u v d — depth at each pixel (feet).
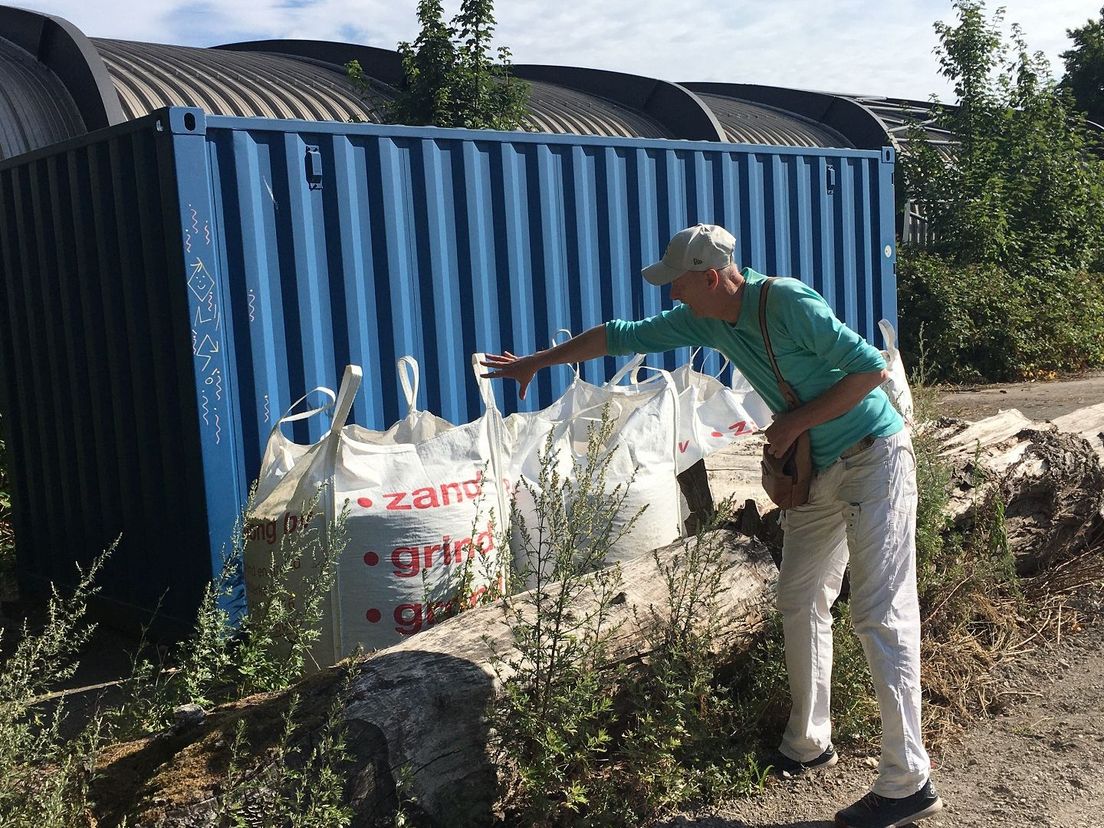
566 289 20.42
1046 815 10.69
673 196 22.20
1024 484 16.55
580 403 16.76
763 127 53.72
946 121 58.39
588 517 12.38
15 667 11.07
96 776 9.17
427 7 36.99
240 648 12.68
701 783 11.21
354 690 9.72
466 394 18.83
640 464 15.28
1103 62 102.37
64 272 17.93
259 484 14.34
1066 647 14.99
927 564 14.47
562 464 15.33
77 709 14.03
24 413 20.15
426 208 17.89
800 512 11.07
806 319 9.95
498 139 18.93
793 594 11.29
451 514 13.53
